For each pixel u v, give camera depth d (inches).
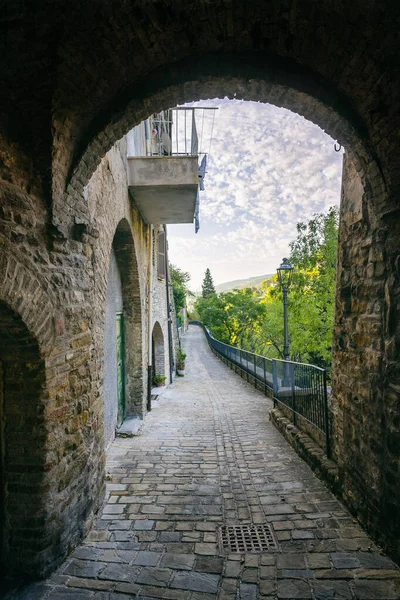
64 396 124.0
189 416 333.4
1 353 109.7
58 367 120.0
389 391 114.5
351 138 123.6
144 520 143.2
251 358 540.1
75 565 115.3
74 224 134.1
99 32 100.4
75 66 105.0
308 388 219.6
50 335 114.4
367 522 129.5
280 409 301.9
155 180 257.0
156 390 470.0
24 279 101.4
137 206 300.7
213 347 1200.2
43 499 110.3
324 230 708.7
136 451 226.7
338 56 106.7
